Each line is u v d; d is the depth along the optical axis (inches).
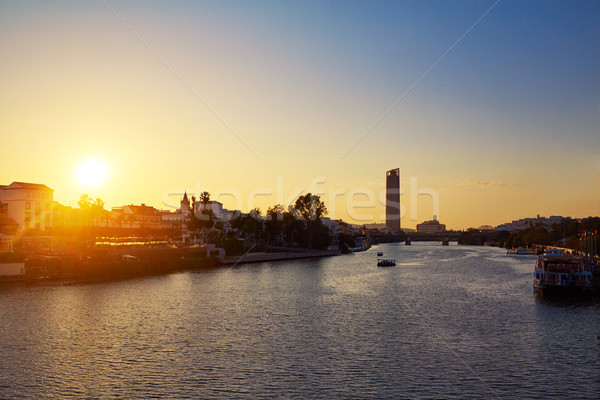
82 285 4879.4
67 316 3405.5
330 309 3823.8
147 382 2199.8
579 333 3058.6
